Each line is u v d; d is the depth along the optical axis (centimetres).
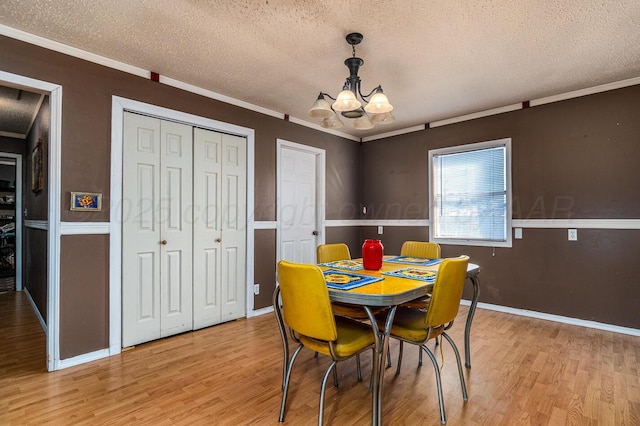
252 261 366
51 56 238
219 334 310
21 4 196
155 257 292
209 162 333
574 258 335
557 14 207
